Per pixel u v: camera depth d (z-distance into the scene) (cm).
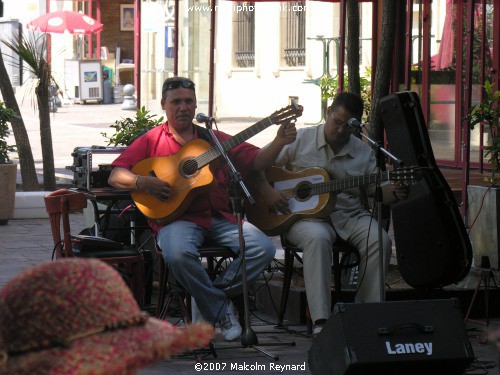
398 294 779
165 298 759
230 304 720
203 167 708
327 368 586
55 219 739
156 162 714
